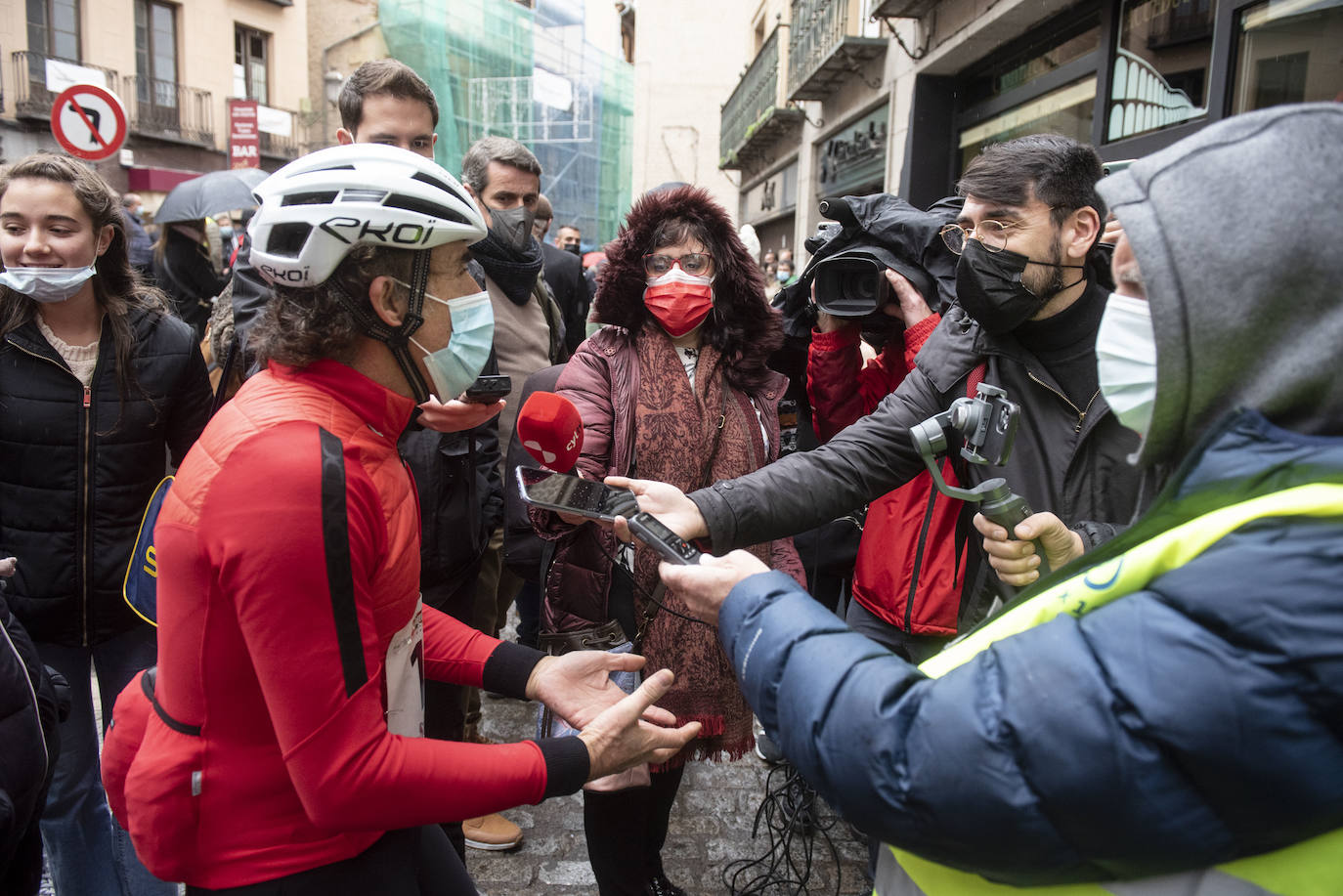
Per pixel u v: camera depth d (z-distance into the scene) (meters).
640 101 23.95
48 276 1.99
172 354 2.24
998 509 1.41
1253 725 0.64
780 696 0.91
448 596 2.36
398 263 1.19
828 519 1.80
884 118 9.41
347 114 2.57
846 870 2.63
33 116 17.83
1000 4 6.20
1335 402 0.69
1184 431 0.78
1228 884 0.71
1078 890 0.78
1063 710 0.71
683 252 2.13
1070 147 1.72
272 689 1.03
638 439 2.11
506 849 2.66
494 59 17.59
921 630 2.10
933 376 1.85
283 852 1.15
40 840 1.42
